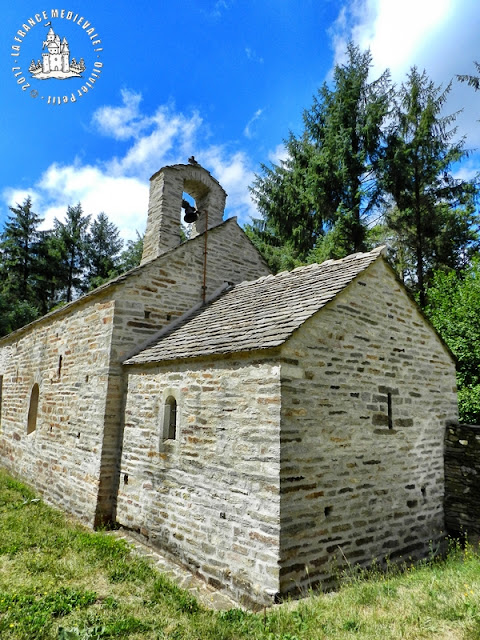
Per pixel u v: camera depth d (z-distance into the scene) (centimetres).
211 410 594
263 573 475
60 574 518
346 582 516
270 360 523
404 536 637
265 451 504
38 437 1047
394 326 699
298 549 485
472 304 1089
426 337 767
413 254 1794
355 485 576
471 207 1784
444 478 744
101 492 758
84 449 829
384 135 1741
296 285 739
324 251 1594
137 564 568
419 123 1725
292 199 1892
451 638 324
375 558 580
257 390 531
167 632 393
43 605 429
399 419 673
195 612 446
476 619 341
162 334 862
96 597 463
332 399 566
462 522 709
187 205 1111
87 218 3875
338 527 540
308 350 546
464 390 1006
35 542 619
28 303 2994
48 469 964
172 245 1041
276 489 481
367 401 620
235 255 1056
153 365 729
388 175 1673
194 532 581
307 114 1936
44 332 1131
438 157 1722
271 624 388
